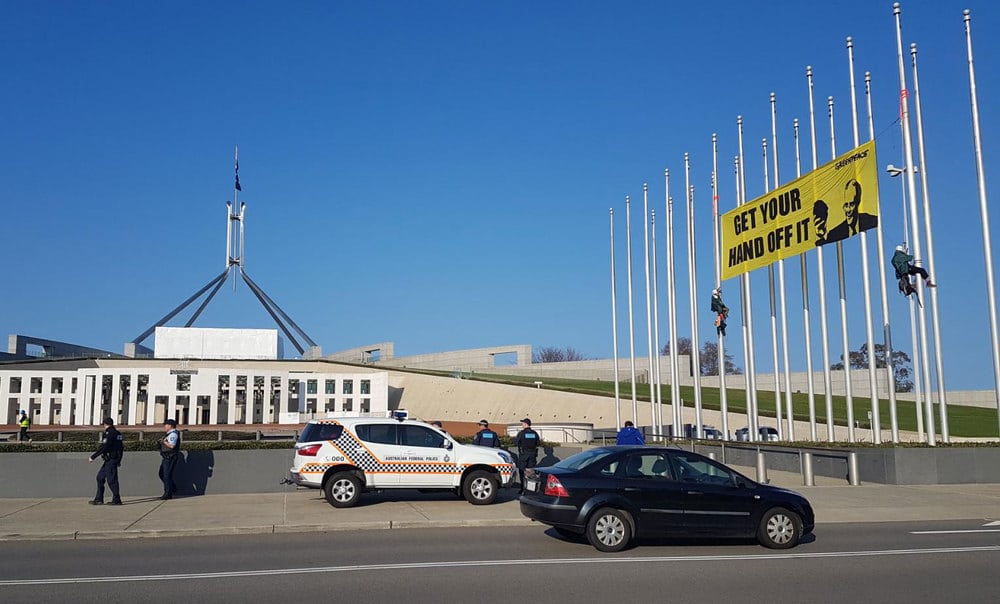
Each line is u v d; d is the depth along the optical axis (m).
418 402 84.69
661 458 13.51
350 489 18.03
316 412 66.62
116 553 12.86
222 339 86.19
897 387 84.00
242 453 21.20
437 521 15.99
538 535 14.73
